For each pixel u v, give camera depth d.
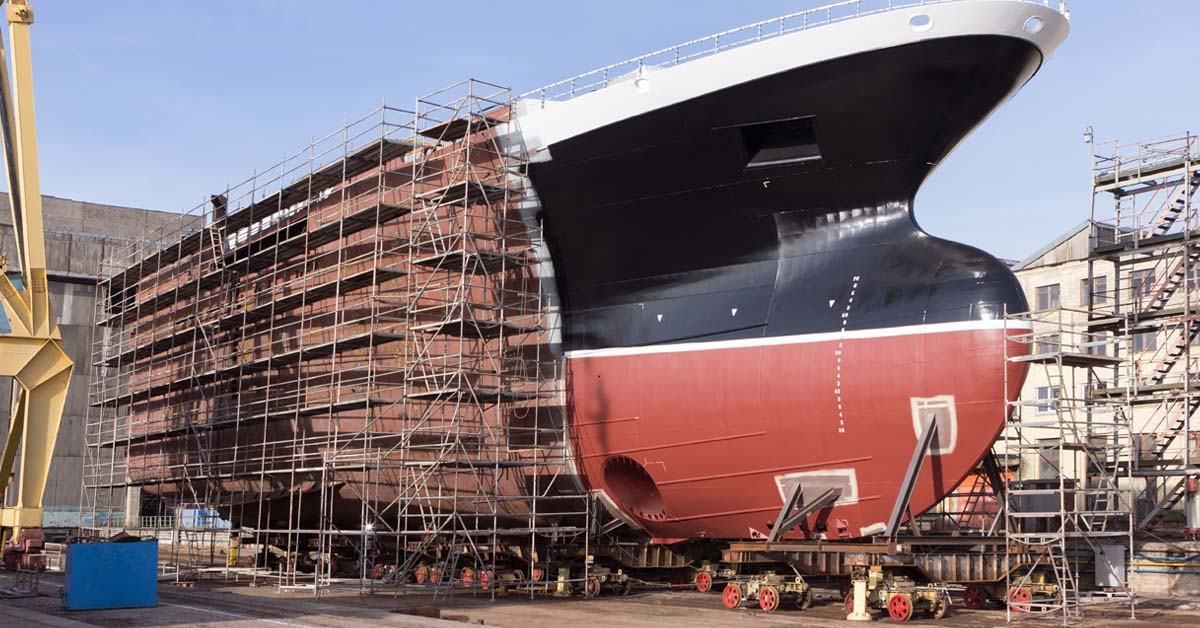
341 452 25.78
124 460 48.19
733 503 23.08
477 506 24.11
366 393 27.17
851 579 20.69
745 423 22.22
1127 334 25.67
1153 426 35.75
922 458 20.33
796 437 21.70
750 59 20.98
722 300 22.94
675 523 24.42
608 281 24.47
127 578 21.30
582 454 24.64
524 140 24.50
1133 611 20.55
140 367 42.50
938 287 20.59
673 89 21.89
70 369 22.84
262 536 37.09
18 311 22.53
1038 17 20.02
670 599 23.92
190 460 37.50
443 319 26.12
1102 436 24.27
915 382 20.41
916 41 19.70
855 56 20.06
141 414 41.88
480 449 24.77
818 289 21.81
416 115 26.25
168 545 52.16
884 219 21.64
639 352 23.75
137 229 66.38
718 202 22.67
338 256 28.05
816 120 21.05
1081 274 44.19
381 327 28.06
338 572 31.58
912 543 20.36
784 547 21.28
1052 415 41.06
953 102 20.53
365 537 26.08
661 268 23.75
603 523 25.30
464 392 23.98
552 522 25.98
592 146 23.25
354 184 28.91
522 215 25.08
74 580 20.77
